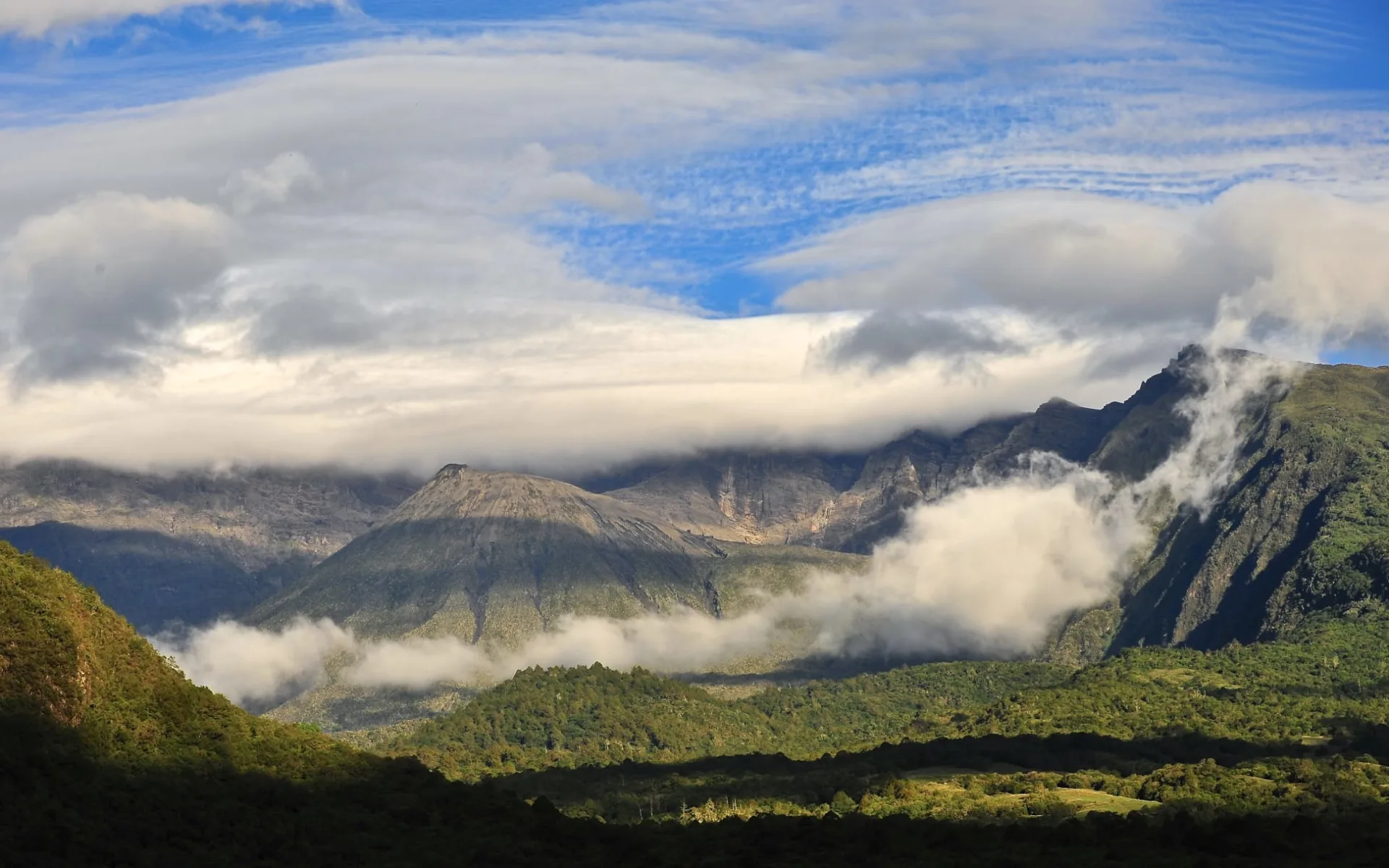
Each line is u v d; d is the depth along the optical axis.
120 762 182.88
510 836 192.12
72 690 184.75
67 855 155.12
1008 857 194.00
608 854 193.38
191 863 161.12
